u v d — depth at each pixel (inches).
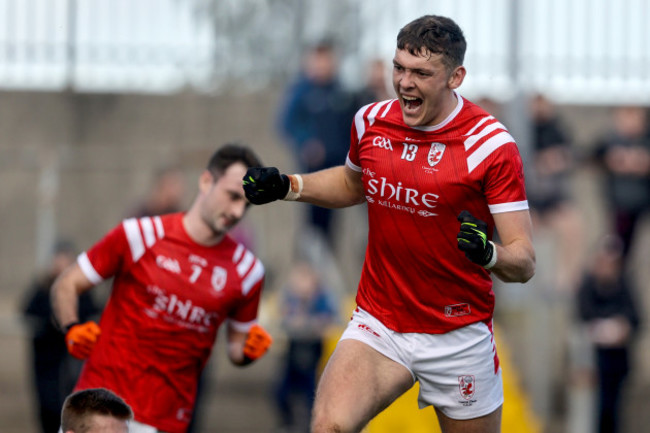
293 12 1640.0
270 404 1438.2
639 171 1523.1
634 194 1520.7
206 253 784.3
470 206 617.9
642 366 1536.7
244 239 1389.0
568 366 1405.0
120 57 1636.3
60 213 1574.8
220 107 1723.7
